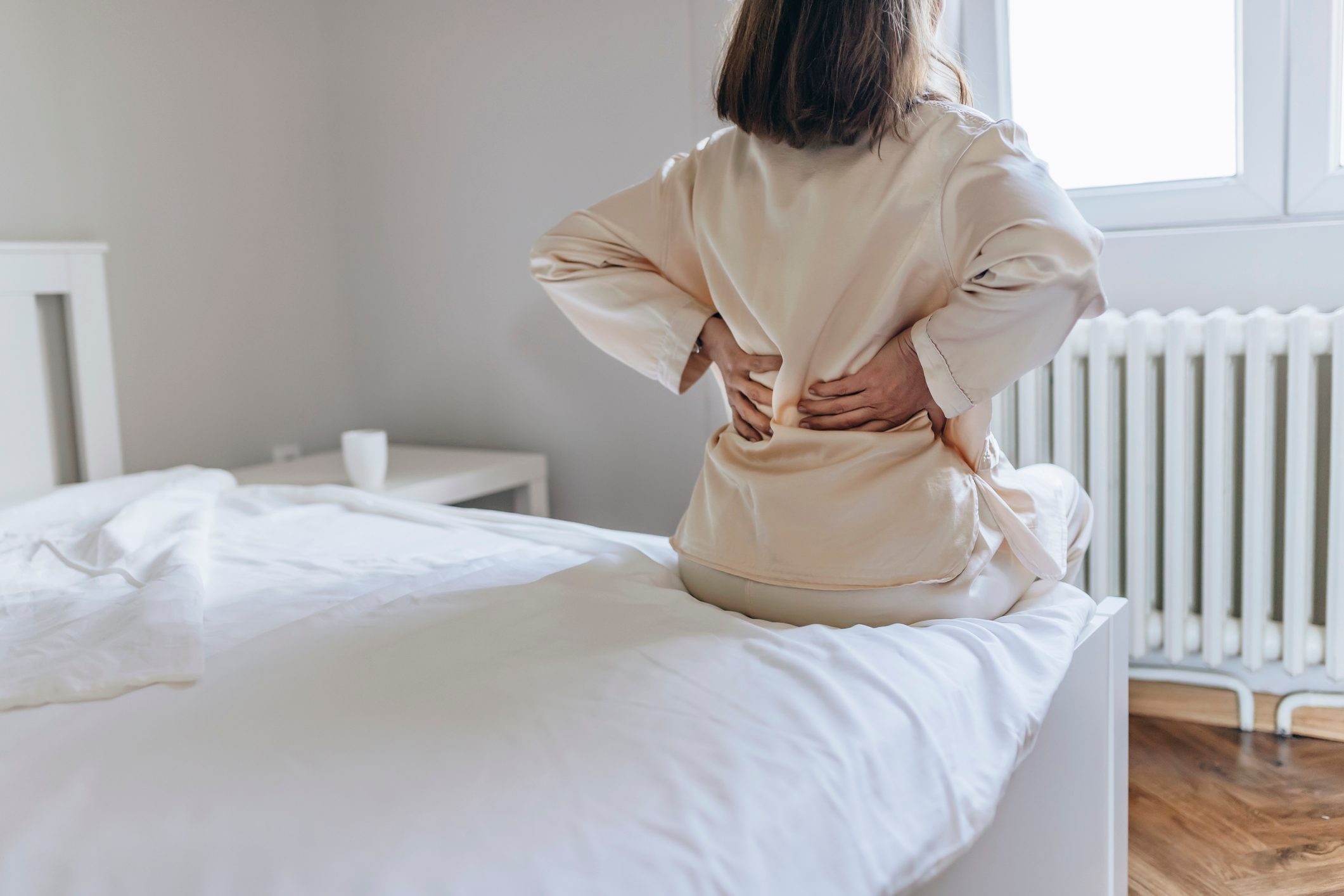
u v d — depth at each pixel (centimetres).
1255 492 189
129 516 159
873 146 103
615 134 248
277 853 66
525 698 85
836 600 107
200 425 264
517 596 113
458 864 64
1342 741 193
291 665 96
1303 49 195
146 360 252
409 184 283
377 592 120
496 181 268
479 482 244
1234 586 208
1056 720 109
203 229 263
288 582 134
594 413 263
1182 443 194
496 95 264
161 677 95
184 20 256
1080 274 96
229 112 268
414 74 277
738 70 106
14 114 224
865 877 74
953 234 100
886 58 100
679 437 251
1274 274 197
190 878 65
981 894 98
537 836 67
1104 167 225
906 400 108
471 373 282
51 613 121
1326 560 201
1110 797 124
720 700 85
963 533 106
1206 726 203
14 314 216
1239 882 146
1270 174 202
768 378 114
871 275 105
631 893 64
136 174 248
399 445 295
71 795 74
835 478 107
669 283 124
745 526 114
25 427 220
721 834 69
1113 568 209
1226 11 206
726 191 114
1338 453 181
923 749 84
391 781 74
